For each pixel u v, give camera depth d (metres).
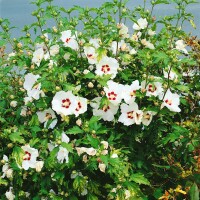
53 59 1.46
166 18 1.68
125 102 1.56
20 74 1.71
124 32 1.58
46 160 1.40
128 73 1.59
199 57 1.69
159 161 1.61
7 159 1.46
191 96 1.67
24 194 1.49
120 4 1.54
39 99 1.51
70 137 1.53
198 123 1.52
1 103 1.63
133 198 1.40
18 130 1.51
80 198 1.52
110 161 1.34
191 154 1.61
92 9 1.61
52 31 1.58
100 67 1.54
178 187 1.43
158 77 1.52
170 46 1.66
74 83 1.58
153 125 1.54
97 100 1.51
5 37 1.62
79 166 1.45
